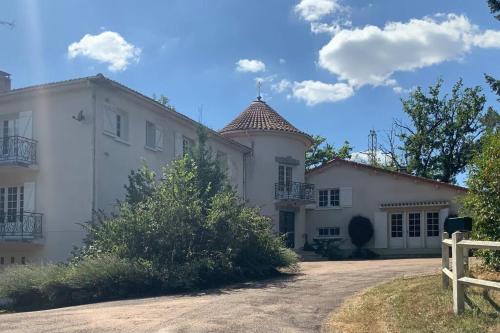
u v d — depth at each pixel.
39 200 19.03
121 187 19.56
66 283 13.23
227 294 12.09
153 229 14.51
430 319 7.75
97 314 9.79
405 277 12.31
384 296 9.83
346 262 22.64
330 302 10.19
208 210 15.81
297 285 13.11
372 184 31.66
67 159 18.73
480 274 10.34
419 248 29.84
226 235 15.09
